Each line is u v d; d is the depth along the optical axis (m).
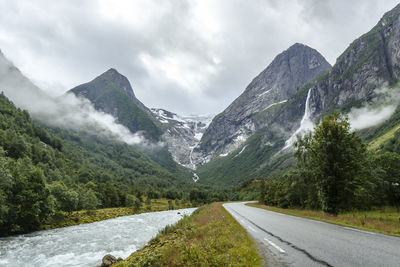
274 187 63.69
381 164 39.41
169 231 17.69
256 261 7.09
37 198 37.81
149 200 106.75
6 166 38.62
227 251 8.61
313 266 6.10
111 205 96.31
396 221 15.12
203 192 148.00
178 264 7.19
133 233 30.77
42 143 162.88
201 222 20.41
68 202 49.53
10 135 110.94
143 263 8.03
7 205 34.03
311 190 37.66
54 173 103.06
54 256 19.12
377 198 37.28
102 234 30.33
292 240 10.31
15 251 21.47
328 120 26.47
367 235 10.69
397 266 5.59
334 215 23.47
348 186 25.08
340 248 7.99
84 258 18.06
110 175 193.88
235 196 172.12
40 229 37.81
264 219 22.12
